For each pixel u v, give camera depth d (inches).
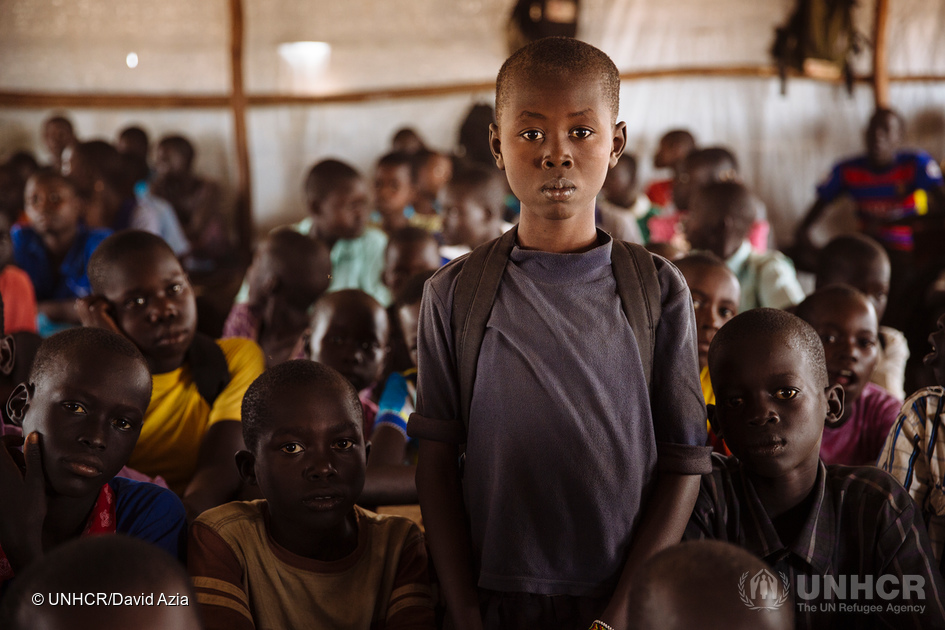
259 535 59.2
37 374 58.2
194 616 38.8
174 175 232.5
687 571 38.3
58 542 59.7
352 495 58.6
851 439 88.1
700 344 90.4
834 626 58.1
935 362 71.6
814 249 222.7
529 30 236.1
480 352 53.1
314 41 242.1
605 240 54.1
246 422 60.1
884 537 57.3
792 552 57.4
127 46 240.7
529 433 51.5
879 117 216.7
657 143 241.9
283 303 114.5
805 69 235.5
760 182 241.3
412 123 246.5
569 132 50.1
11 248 138.3
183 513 64.2
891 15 232.5
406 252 128.4
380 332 90.6
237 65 240.8
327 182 160.4
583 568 52.1
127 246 82.4
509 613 52.4
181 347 83.6
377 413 91.2
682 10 236.4
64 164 215.0
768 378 56.4
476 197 150.9
